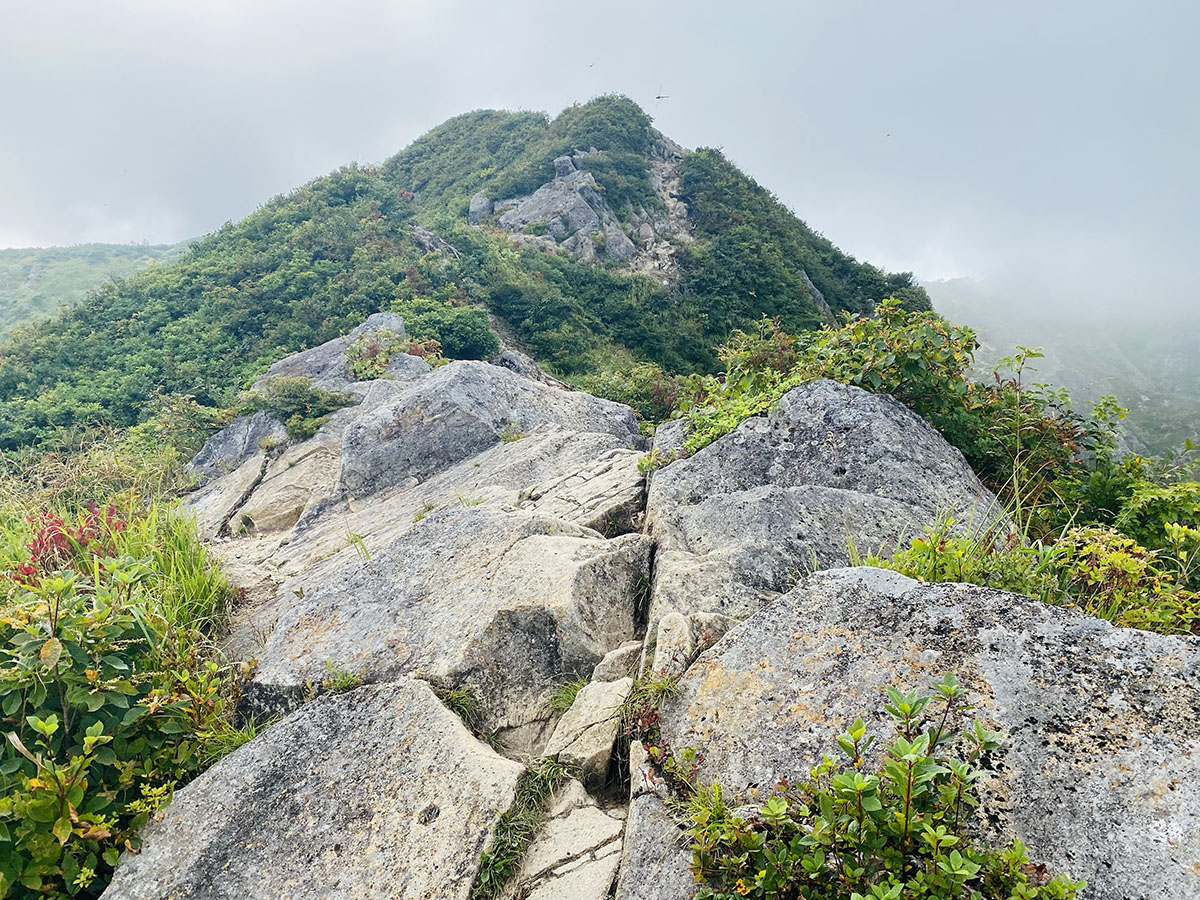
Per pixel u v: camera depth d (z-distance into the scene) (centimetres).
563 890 299
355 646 475
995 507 507
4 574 549
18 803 335
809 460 565
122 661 405
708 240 3516
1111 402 590
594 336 2611
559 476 749
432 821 341
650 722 343
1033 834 240
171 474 1371
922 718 283
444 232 3084
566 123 4559
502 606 455
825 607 349
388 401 1083
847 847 241
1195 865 216
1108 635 294
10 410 1884
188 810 375
